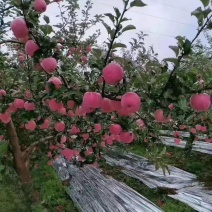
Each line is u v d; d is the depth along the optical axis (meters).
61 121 1.89
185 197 3.75
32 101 1.58
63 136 2.27
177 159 5.42
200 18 0.91
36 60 1.16
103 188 3.78
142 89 1.04
